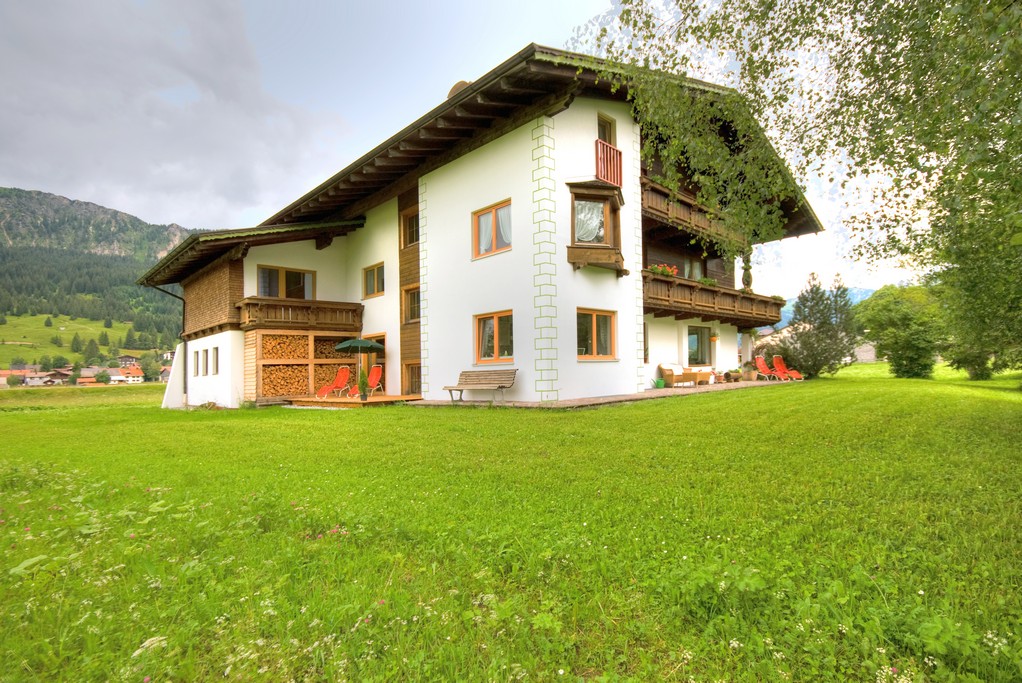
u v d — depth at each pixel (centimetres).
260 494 440
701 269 2112
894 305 2800
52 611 224
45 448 794
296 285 1816
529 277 1252
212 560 279
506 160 1312
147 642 191
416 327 1606
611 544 303
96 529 334
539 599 236
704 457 568
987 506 361
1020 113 344
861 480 446
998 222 519
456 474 520
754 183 690
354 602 224
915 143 496
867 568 257
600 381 1345
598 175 1348
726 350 2158
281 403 1642
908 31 468
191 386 2039
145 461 646
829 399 1176
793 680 172
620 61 709
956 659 179
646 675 177
